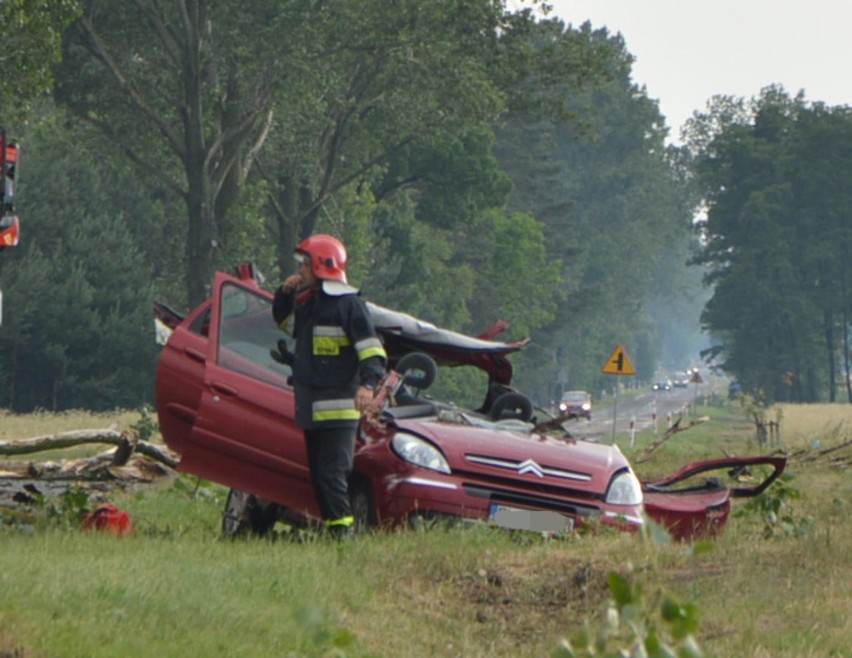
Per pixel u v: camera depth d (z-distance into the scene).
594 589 11.84
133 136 68.62
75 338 90.81
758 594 11.53
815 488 24.78
